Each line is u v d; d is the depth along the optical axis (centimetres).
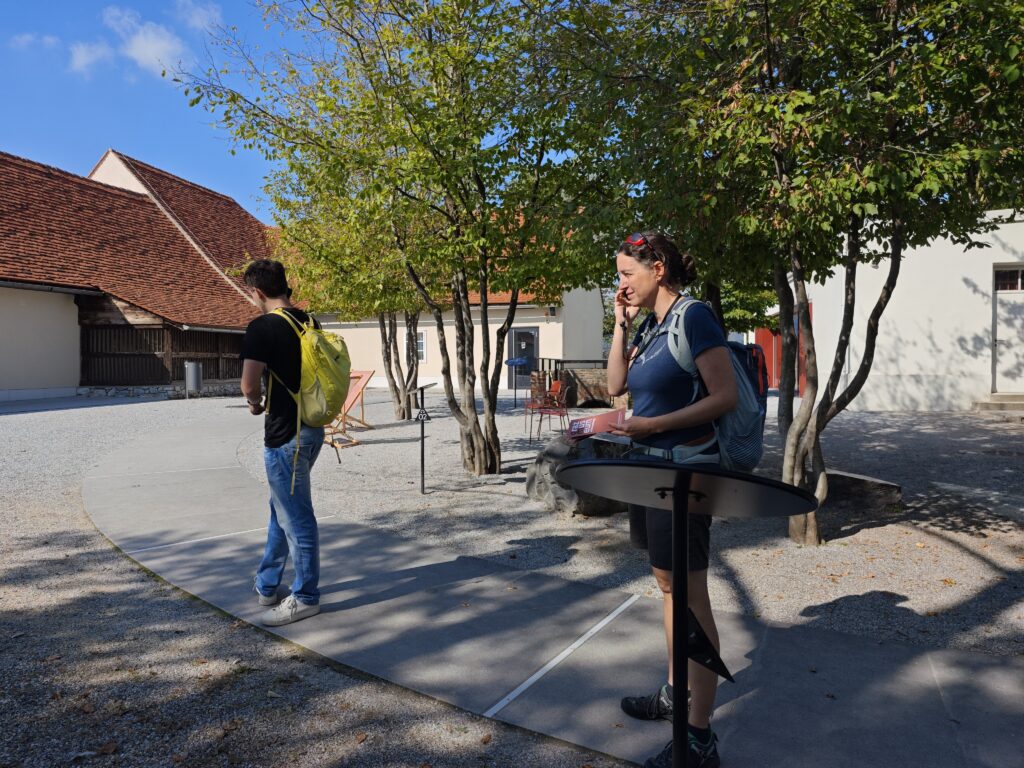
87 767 246
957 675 306
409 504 662
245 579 438
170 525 568
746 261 579
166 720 277
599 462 168
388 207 727
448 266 743
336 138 737
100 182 2575
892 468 804
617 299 255
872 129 425
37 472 816
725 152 453
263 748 258
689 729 236
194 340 2264
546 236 627
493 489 727
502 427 1316
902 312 1382
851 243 516
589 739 261
